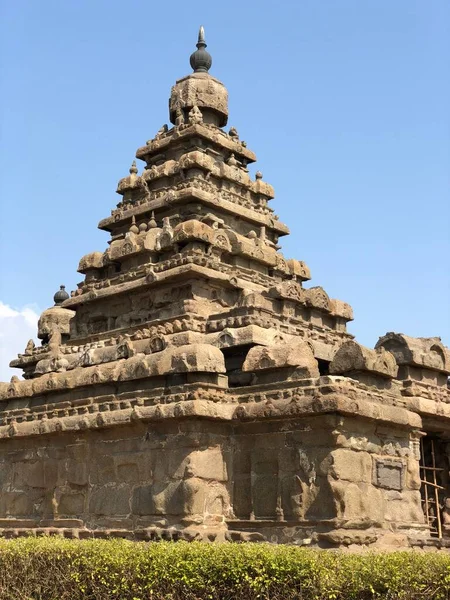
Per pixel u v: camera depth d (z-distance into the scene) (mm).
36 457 20438
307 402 15766
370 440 16609
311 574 11539
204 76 29125
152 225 25812
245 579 11969
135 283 23656
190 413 16484
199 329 21406
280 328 21188
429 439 20422
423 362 19750
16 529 19750
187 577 12586
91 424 18625
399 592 10797
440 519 19750
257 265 25375
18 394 21859
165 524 16594
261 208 28188
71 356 23672
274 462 16469
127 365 19000
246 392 17406
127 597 13273
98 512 18297
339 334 23859
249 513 16625
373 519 15945
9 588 14891
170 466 16922
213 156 27922
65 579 14195
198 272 22109
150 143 28594
